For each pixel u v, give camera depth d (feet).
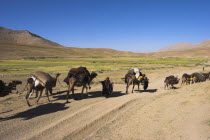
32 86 35.68
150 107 34.42
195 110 29.66
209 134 20.57
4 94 31.40
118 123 27.22
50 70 124.88
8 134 23.31
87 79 43.39
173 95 43.24
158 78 87.61
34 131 24.30
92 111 32.71
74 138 22.63
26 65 176.24
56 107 35.37
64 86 60.85
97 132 24.06
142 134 23.15
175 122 25.85
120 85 65.00
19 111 32.73
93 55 604.08
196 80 66.08
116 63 220.02
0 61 226.58
